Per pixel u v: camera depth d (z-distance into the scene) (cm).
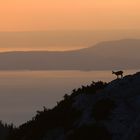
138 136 6875
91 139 7000
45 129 7475
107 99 7469
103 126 7106
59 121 7481
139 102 7331
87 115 7331
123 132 7019
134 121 7081
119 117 7175
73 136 7075
